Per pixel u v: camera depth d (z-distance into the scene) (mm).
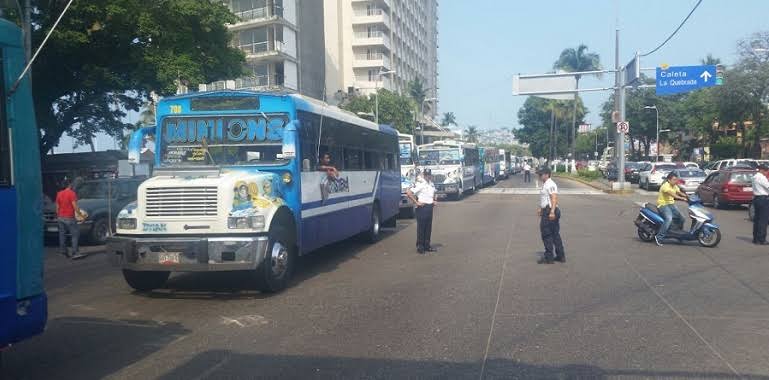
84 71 23031
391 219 18188
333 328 7113
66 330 7266
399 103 55688
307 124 10727
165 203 8664
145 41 23547
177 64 22875
